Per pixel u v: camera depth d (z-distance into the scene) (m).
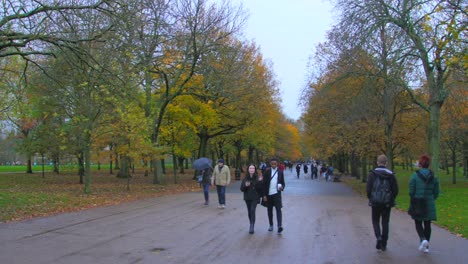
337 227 11.48
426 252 8.18
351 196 23.20
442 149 38.94
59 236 9.80
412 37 19.28
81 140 22.84
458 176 51.50
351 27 21.33
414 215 8.23
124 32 14.90
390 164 29.61
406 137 30.97
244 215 13.95
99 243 9.00
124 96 16.89
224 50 29.75
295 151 96.00
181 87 29.58
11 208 14.22
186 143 33.66
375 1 20.48
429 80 19.88
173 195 22.55
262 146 53.53
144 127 23.19
